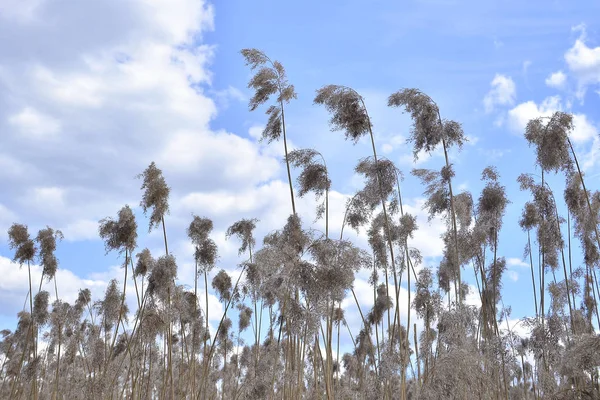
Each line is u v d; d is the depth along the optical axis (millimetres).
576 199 10438
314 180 9859
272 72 10625
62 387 14883
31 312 13656
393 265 9039
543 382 8148
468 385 8297
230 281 14273
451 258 10812
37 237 13703
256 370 11477
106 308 12906
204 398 12422
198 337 13312
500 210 9852
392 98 9414
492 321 9742
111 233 11516
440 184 9828
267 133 10477
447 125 9422
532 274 10203
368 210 10219
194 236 12367
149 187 11273
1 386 15500
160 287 11086
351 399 12133
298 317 8438
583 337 7164
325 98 9461
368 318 12336
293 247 9258
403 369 8797
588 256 10594
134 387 11562
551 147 9133
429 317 10211
